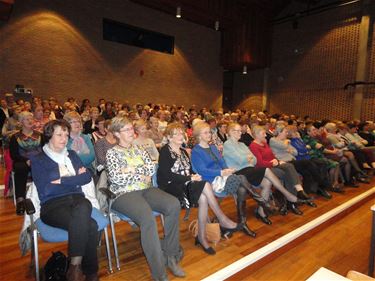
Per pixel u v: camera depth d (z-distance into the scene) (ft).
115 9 23.52
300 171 10.80
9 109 16.30
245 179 7.46
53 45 20.72
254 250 6.67
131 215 5.46
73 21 21.49
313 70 28.55
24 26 19.43
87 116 16.96
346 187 12.93
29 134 9.34
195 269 5.83
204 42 30.19
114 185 6.10
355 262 6.64
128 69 24.84
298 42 29.68
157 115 17.48
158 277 5.16
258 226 8.14
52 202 5.20
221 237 7.25
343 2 25.61
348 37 25.75
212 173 7.41
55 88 21.03
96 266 5.15
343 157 12.92
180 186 6.46
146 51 25.88
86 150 8.25
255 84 34.09
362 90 24.75
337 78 26.68
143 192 6.18
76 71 21.94
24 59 19.57
